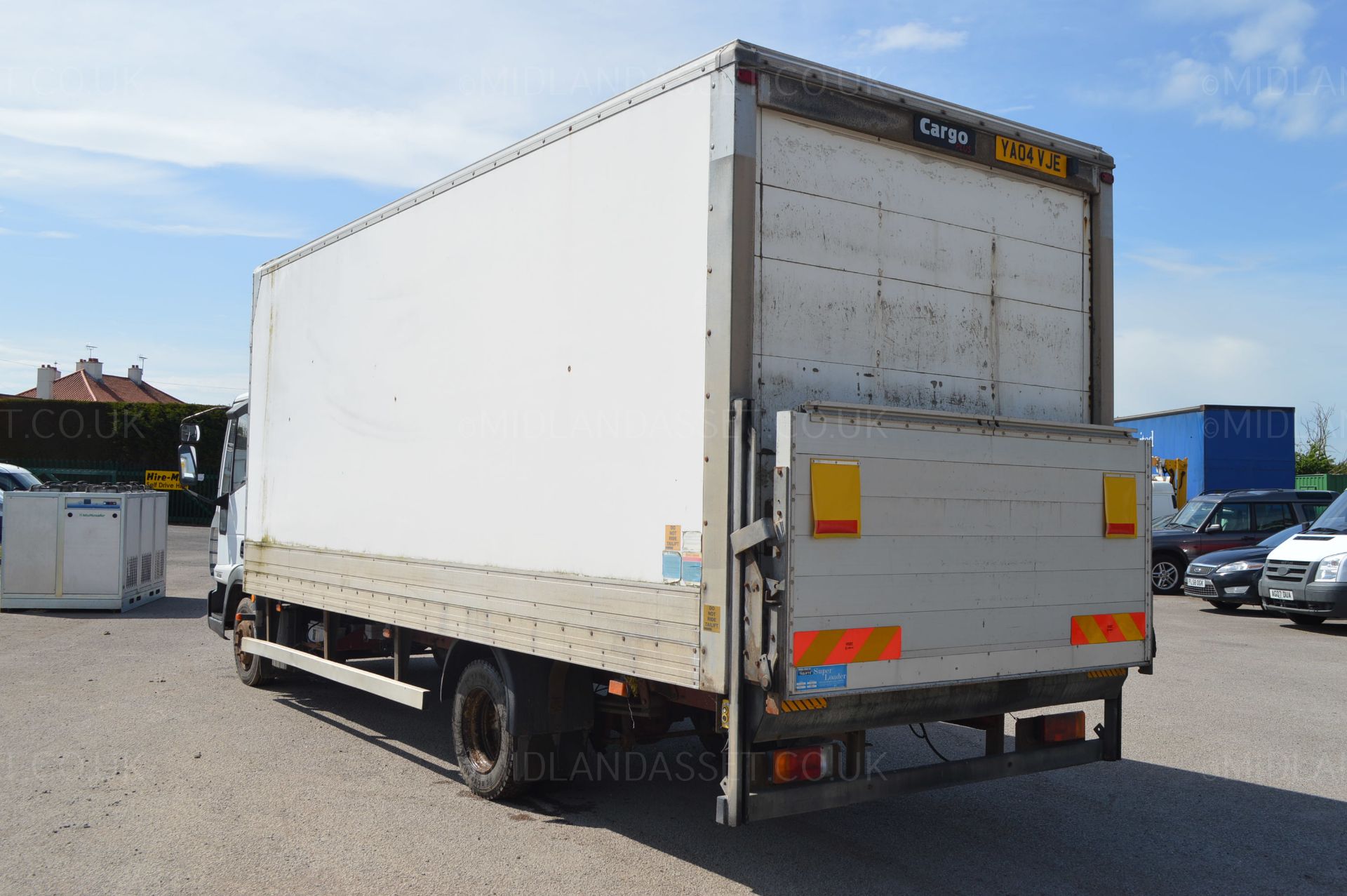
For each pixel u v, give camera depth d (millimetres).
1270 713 8352
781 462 3947
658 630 4414
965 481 4504
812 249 4445
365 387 6934
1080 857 5105
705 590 4176
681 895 4535
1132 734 7648
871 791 4375
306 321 7816
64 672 10047
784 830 5520
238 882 4594
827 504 4027
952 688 4512
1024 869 4930
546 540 5141
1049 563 4812
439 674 8148
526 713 5508
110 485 15922
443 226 6125
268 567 8297
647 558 4496
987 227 5117
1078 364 5477
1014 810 5914
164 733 7547
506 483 5465
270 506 8312
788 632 3896
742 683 4031
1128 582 5152
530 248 5363
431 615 6086
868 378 4605
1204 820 5715
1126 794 6219
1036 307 5301
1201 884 4738
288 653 8156
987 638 4551
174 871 4727
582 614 4867
